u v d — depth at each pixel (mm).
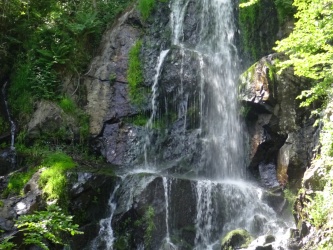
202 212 11008
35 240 8047
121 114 13359
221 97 13578
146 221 10484
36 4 15070
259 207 11367
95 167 12188
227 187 11414
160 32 14750
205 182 11289
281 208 11375
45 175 11000
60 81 13812
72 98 13648
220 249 10469
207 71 13812
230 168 12789
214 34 14891
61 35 14438
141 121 13336
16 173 11734
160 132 13297
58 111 13078
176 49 14070
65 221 8297
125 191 10984
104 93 13586
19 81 13734
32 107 13250
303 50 9422
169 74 13789
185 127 13391
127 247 10453
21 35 14617
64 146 12852
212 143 13109
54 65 13961
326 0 9062
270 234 10328
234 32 14562
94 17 14812
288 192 11578
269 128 12258
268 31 14117
